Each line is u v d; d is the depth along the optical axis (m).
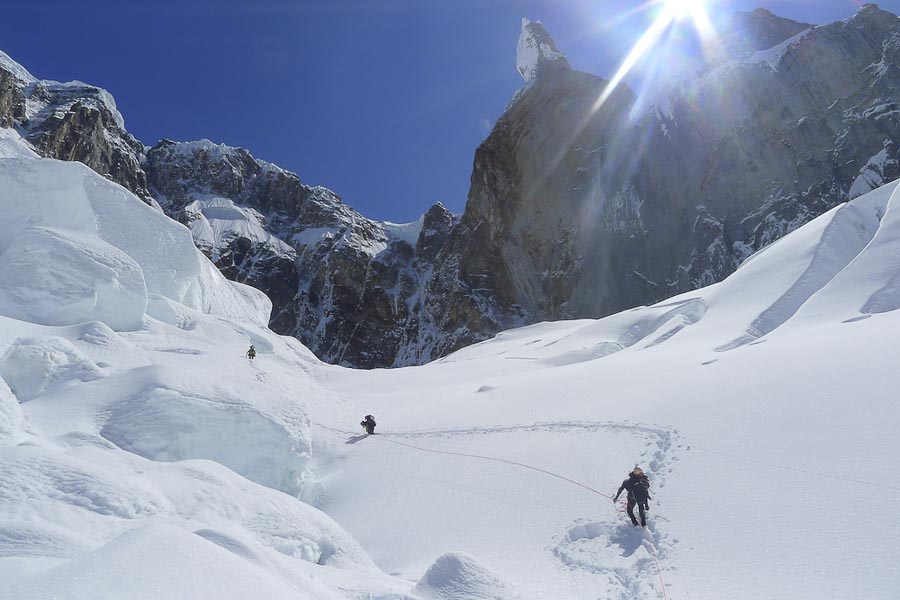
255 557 6.74
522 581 11.31
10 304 30.83
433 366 52.62
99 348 26.73
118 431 17.30
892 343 17.58
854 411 14.01
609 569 11.05
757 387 17.73
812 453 12.89
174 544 4.82
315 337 135.75
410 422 27.67
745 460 13.66
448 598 8.38
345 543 11.16
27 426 12.77
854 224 44.34
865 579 8.58
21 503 7.53
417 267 146.12
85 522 7.67
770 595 8.91
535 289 117.62
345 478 21.11
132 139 147.12
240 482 11.78
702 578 9.91
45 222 39.12
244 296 63.06
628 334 49.44
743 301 40.72
